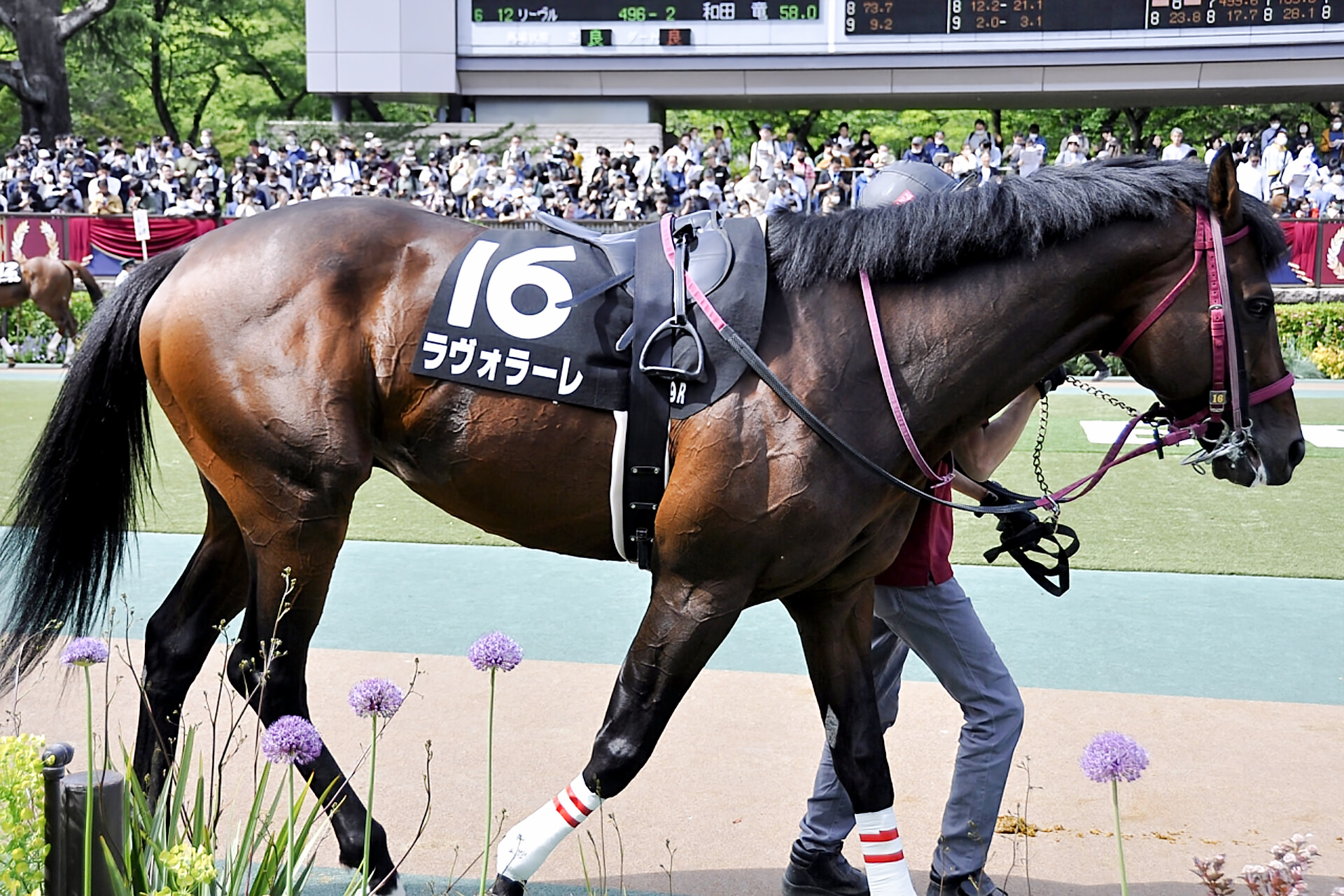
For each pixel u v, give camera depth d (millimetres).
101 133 29719
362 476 2410
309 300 2395
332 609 4844
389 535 6254
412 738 3398
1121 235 2219
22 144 19938
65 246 16844
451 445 2379
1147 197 2199
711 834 2877
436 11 18781
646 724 2268
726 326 2211
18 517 2604
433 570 5520
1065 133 26359
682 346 2227
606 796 2285
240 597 2736
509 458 2338
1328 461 8562
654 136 19203
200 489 7383
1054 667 4184
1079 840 2854
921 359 2232
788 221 2328
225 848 2621
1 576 2637
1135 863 2742
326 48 18891
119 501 2639
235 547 2693
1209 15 17719
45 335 16156
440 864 2684
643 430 2244
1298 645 4453
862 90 18734
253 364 2385
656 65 18812
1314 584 5320
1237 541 6160
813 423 2154
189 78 30891
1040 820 2951
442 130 19141
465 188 17609
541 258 2410
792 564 2195
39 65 21891
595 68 18859
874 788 2346
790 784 3145
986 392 2270
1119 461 2400
